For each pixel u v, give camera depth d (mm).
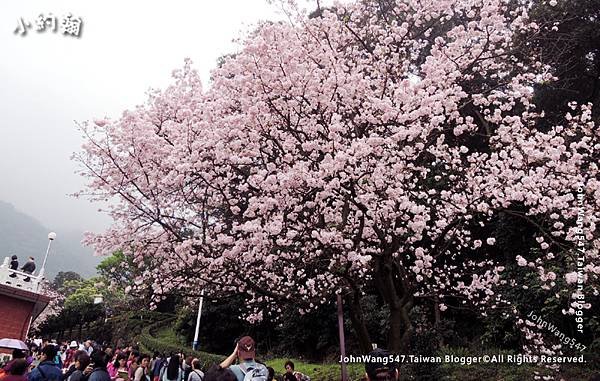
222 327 17078
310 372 12320
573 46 11750
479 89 9828
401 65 8734
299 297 8172
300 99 7375
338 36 8703
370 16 9617
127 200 7859
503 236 11609
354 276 7613
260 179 6691
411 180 9031
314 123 7227
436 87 7680
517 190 6848
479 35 8234
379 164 6547
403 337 7047
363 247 7270
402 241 7867
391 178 6918
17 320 17688
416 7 8836
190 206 8312
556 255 8906
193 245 7523
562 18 11586
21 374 4570
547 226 8719
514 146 7562
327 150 6816
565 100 12336
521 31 9375
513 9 12133
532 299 9797
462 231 9305
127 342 23906
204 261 7652
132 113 7984
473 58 8477
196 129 7734
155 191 8031
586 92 12492
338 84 7180
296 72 7387
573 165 7125
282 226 6758
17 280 18031
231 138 7727
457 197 7371
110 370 8844
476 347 10750
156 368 9031
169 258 8156
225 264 7449
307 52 8242
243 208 8070
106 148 7879
